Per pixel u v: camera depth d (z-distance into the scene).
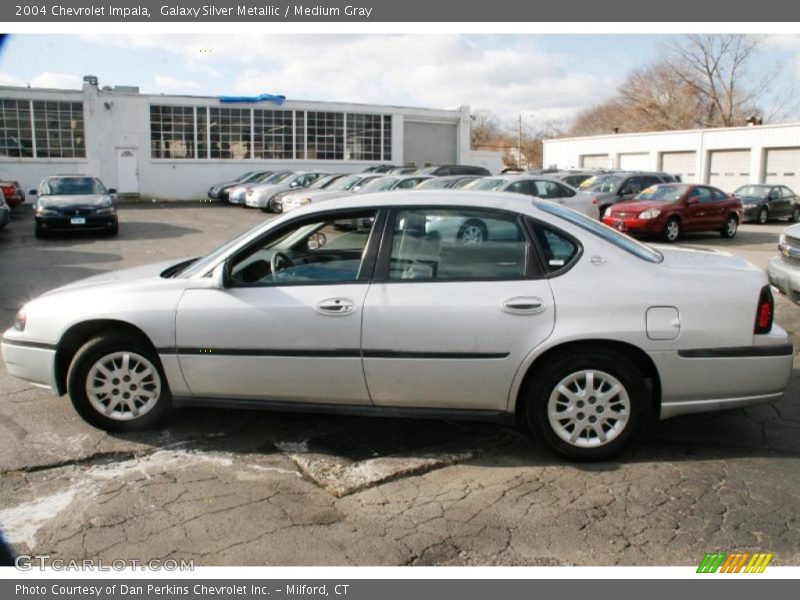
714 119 53.12
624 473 3.90
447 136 39.66
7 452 4.16
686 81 53.47
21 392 5.21
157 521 3.41
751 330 3.90
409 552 3.15
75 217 16.45
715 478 3.84
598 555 3.12
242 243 4.23
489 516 3.45
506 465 4.02
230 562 3.08
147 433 4.46
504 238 4.02
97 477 3.87
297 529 3.34
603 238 4.07
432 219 4.09
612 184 19.09
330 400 4.14
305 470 3.95
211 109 33.00
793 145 30.12
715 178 33.94
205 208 28.20
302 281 4.14
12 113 30.02
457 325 3.89
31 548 3.19
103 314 4.25
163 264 5.14
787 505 3.54
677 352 3.86
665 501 3.58
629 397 3.95
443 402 4.03
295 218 4.22
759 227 22.23
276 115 34.41
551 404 3.96
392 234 4.10
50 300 4.47
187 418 4.71
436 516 3.46
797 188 30.39
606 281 3.90
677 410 3.97
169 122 32.38
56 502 3.59
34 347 4.43
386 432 4.50
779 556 3.11
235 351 4.12
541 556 3.12
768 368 3.93
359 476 3.86
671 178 20.25
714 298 3.88
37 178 30.75
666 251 4.66
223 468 3.99
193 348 4.17
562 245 4.01
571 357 3.91
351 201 4.23
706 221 17.11
